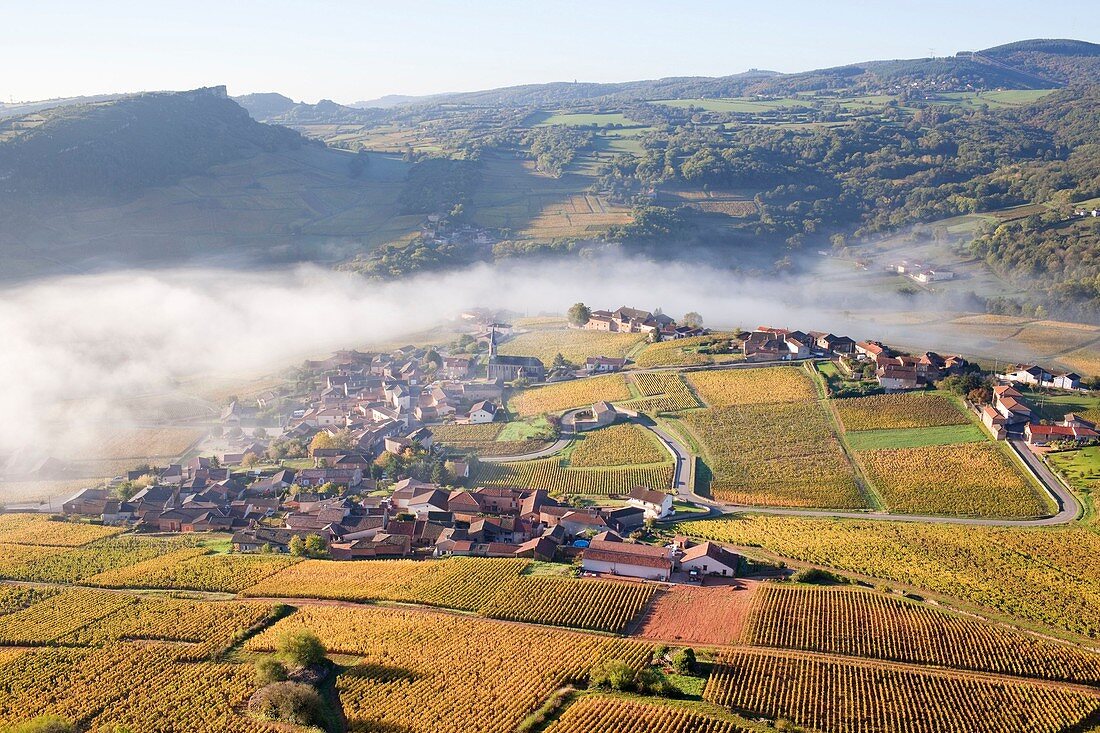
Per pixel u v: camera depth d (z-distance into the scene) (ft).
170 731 346.74
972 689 359.66
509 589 474.49
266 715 354.54
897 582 482.69
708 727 329.11
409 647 406.21
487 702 358.23
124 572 523.70
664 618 437.17
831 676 369.09
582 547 551.59
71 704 368.68
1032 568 499.92
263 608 459.32
